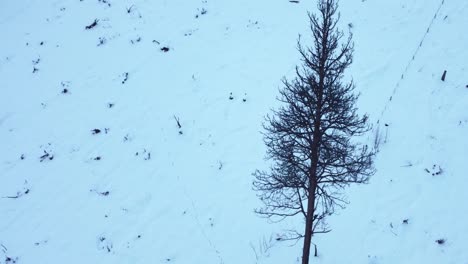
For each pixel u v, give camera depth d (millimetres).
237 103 17312
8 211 15289
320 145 9680
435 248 11914
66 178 16000
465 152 13836
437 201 12898
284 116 9812
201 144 16172
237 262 12742
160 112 17609
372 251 12227
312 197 9914
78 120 18047
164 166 15680
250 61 18906
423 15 19078
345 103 9164
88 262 13352
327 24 9523
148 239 13648
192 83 18500
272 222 13594
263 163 15000
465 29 17766
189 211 14203
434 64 16781
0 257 13914
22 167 16734
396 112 15555
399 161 14148
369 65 17484
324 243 12727
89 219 14531
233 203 14180
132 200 14828
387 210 13031
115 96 18641
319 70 8953
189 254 13109
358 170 9711
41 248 13977
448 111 15102
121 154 16406
